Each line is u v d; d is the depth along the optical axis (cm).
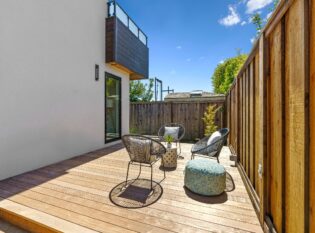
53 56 356
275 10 141
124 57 542
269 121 166
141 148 253
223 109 653
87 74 445
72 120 404
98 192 234
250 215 186
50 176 289
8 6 279
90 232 158
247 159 257
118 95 588
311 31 98
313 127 97
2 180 272
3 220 198
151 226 167
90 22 449
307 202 101
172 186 253
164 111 731
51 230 166
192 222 174
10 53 284
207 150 309
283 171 134
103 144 511
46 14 340
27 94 310
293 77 117
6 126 281
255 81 216
